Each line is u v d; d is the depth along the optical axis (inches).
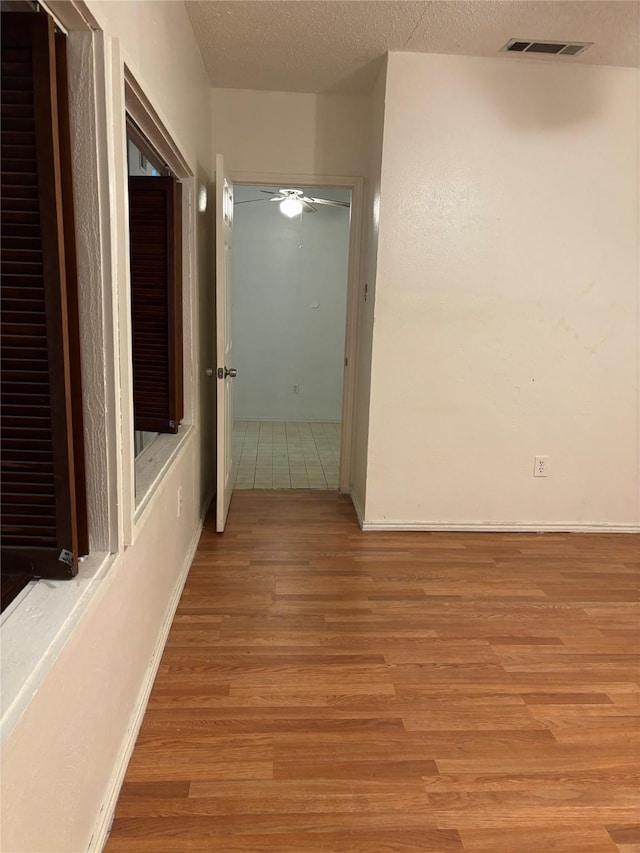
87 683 49.3
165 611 86.7
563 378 125.7
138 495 71.9
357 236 139.6
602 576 111.8
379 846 54.9
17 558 49.3
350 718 71.4
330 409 250.8
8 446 47.3
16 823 35.6
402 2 91.1
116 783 58.3
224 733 67.9
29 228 43.6
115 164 52.8
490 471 129.2
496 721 72.0
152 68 69.1
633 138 116.9
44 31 40.8
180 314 101.9
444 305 120.6
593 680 80.7
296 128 134.9
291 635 88.3
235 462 184.7
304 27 100.7
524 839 56.3
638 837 57.1
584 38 102.1
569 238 119.7
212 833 55.4
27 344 45.6
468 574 110.7
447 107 112.7
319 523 133.7
